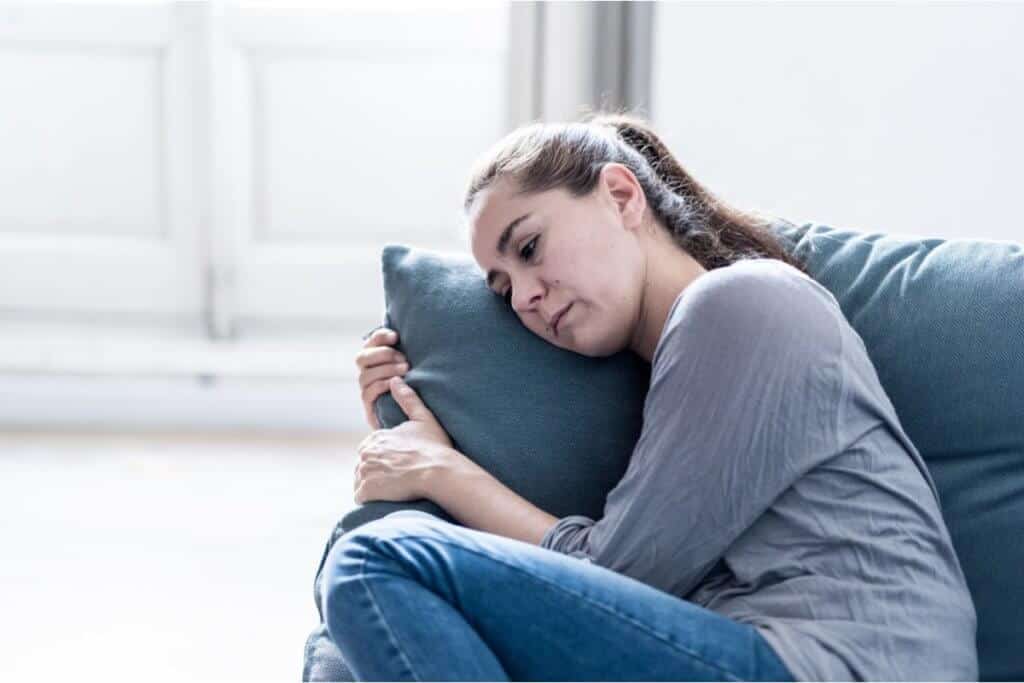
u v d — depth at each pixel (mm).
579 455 1457
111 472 3307
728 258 1509
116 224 3779
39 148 3719
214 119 3709
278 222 3797
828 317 1289
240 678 2117
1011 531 1341
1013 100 2514
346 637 1175
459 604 1186
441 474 1420
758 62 2840
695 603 1299
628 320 1440
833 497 1247
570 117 3160
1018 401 1363
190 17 3662
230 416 3740
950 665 1189
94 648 2240
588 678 1171
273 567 2670
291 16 3678
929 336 1417
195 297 3822
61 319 3805
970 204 2598
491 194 1430
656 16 2912
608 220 1429
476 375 1500
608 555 1283
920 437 1409
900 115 2680
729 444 1236
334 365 3691
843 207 2783
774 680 1154
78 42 3660
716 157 2910
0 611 2402
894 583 1211
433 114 3756
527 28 3164
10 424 3709
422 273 1608
